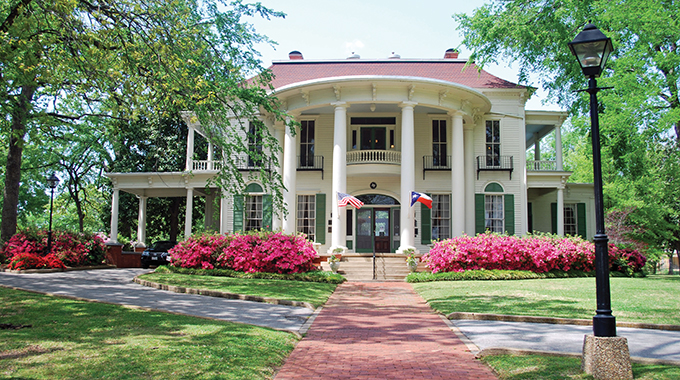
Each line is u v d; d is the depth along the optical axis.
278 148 15.74
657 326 8.91
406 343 7.94
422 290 15.18
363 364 6.59
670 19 17.34
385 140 24.83
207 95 13.73
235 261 19.28
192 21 14.23
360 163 23.03
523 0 23.22
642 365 6.04
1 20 13.30
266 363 6.25
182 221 35.75
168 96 13.41
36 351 6.04
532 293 13.53
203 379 5.21
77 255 21.86
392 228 24.73
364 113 24.86
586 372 5.67
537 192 27.36
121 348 6.29
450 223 24.70
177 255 20.20
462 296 13.17
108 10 11.30
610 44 6.30
